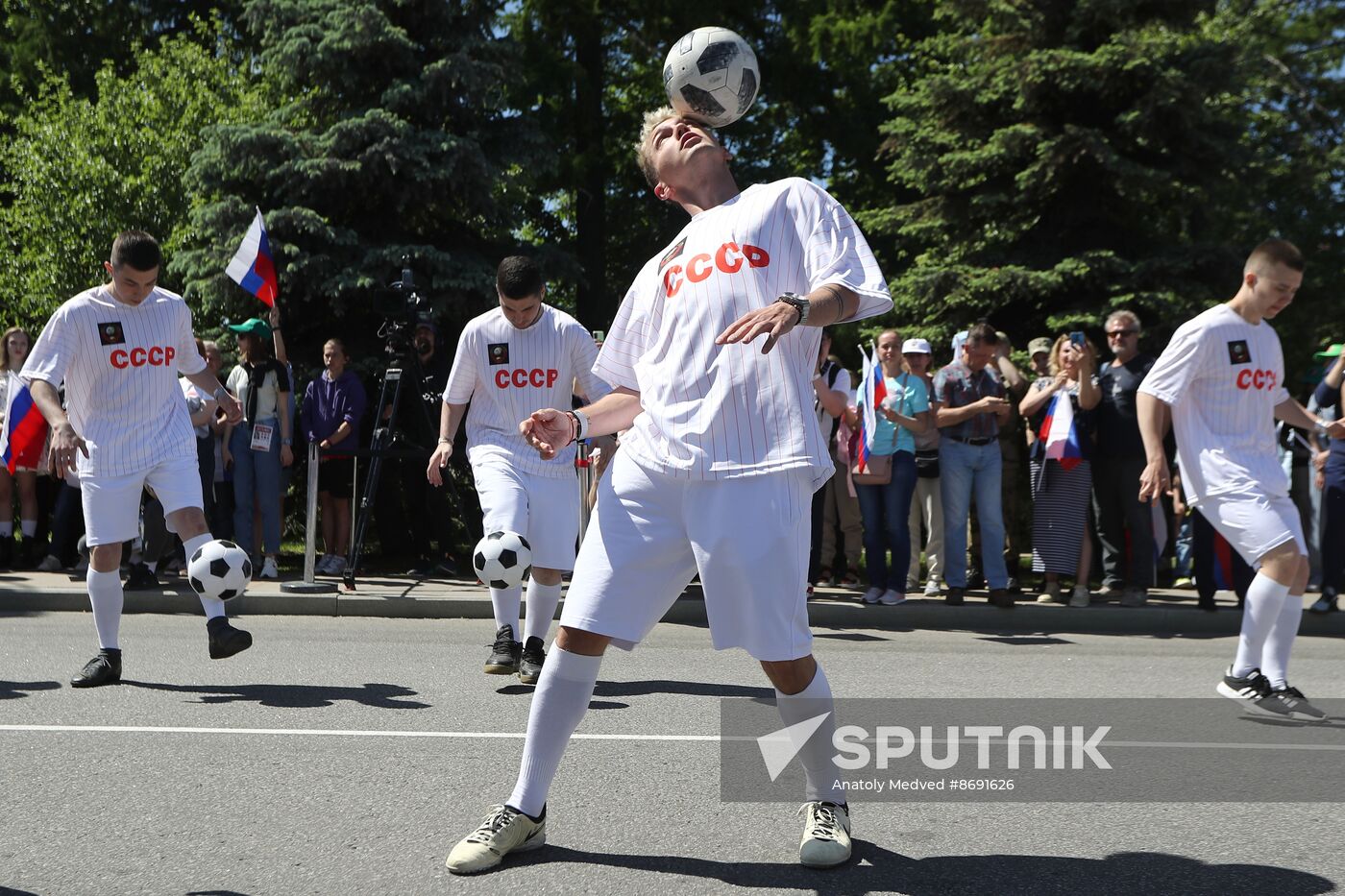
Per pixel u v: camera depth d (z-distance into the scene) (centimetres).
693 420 320
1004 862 336
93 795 393
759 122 2131
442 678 609
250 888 313
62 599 867
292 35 1341
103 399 565
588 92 1923
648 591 331
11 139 1964
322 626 810
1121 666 692
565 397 602
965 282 1384
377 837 354
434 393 1024
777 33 2017
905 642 777
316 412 1013
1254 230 1989
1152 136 1359
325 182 1295
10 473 995
